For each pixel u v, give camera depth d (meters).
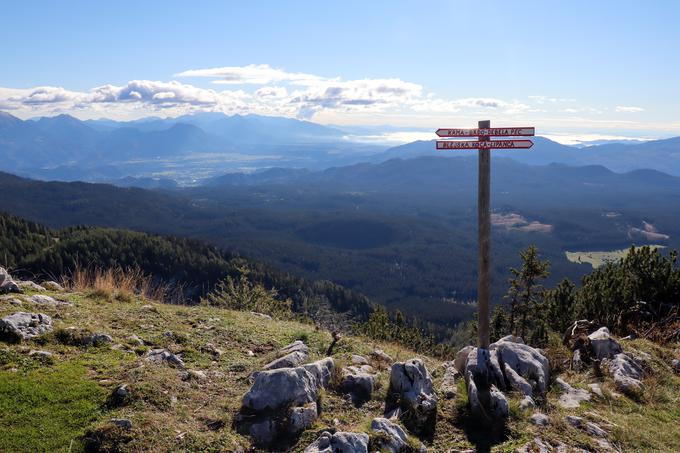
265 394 2.97
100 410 2.80
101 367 3.18
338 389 3.31
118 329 3.82
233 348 3.86
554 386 3.79
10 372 2.99
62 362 3.18
